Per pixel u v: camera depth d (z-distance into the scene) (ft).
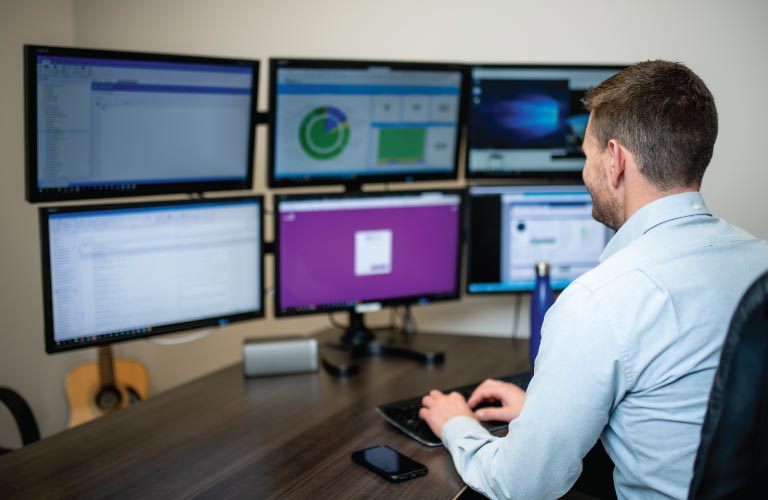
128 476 4.30
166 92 5.74
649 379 3.41
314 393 5.72
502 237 6.81
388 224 6.61
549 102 6.77
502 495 3.75
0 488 4.15
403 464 4.33
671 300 3.38
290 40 7.98
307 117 6.39
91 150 5.60
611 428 3.67
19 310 8.32
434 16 7.45
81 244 5.48
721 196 6.94
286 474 4.30
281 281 6.38
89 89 5.42
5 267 8.11
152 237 5.79
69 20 8.79
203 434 4.91
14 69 8.09
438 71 6.57
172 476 4.29
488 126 6.79
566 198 6.79
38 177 5.41
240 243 6.25
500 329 7.77
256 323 8.64
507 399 4.98
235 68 5.95
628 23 6.94
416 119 6.71
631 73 3.72
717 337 3.36
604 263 3.62
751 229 6.89
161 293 5.91
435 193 6.66
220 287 6.22
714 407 2.51
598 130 3.80
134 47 8.63
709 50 6.76
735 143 6.82
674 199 3.61
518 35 7.24
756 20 6.61
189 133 5.99
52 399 8.84
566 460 3.52
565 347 3.47
